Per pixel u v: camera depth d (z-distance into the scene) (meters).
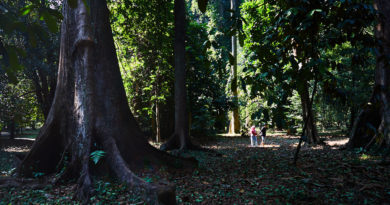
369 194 4.88
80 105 7.00
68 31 7.50
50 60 15.59
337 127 30.31
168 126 22.48
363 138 11.37
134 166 7.12
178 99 14.23
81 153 6.59
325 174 6.73
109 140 6.86
